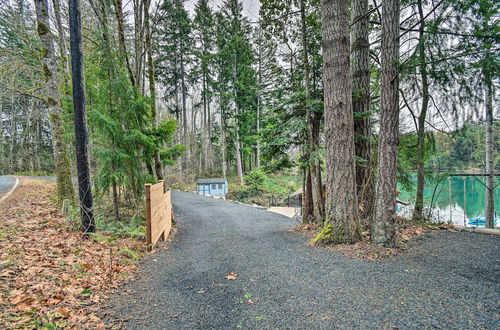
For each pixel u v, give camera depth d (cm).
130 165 653
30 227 511
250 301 260
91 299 260
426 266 335
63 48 845
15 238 426
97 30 667
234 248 477
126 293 282
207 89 2580
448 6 428
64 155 751
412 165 732
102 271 335
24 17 900
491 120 480
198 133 3516
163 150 809
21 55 924
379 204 430
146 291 288
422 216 686
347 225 455
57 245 410
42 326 203
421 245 425
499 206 1744
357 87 630
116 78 633
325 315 227
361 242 446
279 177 2895
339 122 466
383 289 274
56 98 751
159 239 555
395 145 424
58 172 748
